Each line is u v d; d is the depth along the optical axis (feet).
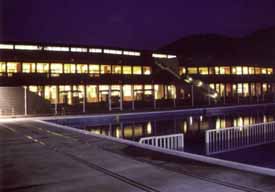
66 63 182.70
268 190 27.71
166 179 32.24
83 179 32.89
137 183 30.99
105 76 187.52
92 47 193.77
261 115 183.73
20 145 57.57
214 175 33.19
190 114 169.17
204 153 83.30
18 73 165.27
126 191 28.37
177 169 36.40
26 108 150.92
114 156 45.44
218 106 205.87
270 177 31.96
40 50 174.60
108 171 36.19
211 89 235.20
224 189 28.30
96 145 56.29
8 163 41.50
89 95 183.52
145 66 211.61
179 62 230.68
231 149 86.99
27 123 105.40
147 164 39.55
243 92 258.57
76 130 80.23
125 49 206.59
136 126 134.41
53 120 125.70
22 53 169.89
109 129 125.90
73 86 178.19
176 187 29.30
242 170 35.09
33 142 61.26
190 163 39.50
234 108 190.60
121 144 57.26
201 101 231.09
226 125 141.28
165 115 158.81
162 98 212.23
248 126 98.53
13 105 148.36
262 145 92.53
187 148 91.15
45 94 171.01
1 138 67.41
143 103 200.64
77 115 141.49
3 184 31.24
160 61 214.90
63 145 56.95
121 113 150.82
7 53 166.40
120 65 201.57
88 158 44.32
